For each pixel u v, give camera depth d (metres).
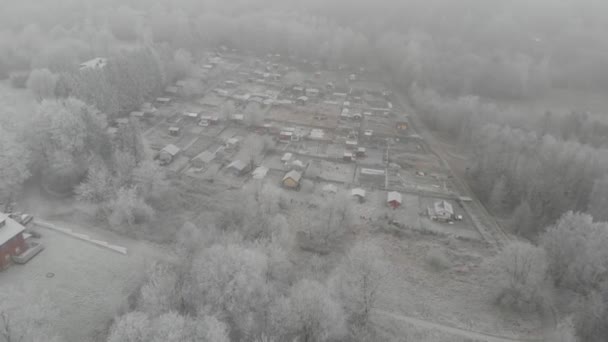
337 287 84.50
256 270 78.00
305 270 97.94
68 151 119.25
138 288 82.00
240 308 73.25
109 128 152.88
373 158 162.25
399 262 105.44
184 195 124.12
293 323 73.12
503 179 139.38
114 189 112.56
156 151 147.62
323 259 103.38
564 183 135.50
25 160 113.81
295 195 132.38
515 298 92.69
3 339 60.81
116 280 83.94
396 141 178.62
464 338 83.75
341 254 106.31
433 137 185.88
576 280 96.00
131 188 113.81
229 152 155.12
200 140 162.25
